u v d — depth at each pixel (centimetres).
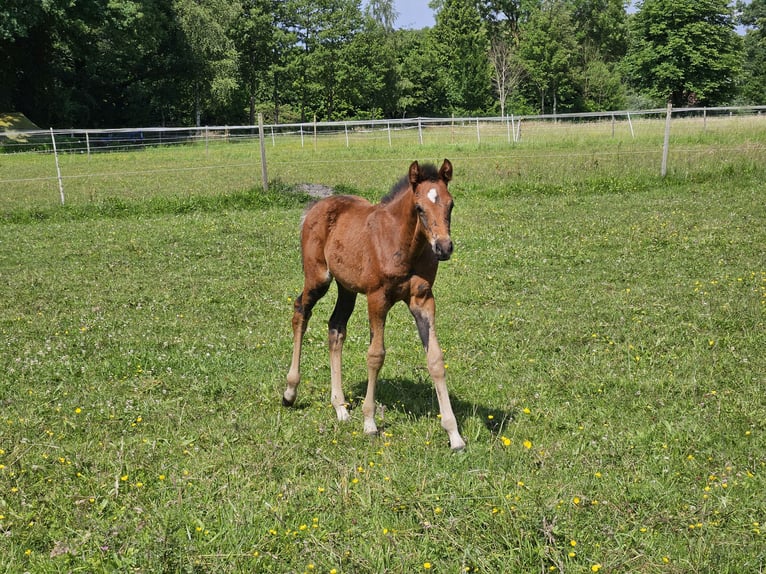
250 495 441
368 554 375
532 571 357
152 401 609
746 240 1110
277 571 370
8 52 4591
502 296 907
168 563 375
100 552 385
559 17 6650
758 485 432
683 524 393
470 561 368
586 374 636
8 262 1177
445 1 7300
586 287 933
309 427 554
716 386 595
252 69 6938
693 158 1870
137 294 970
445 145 2864
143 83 5869
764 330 725
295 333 604
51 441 532
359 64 6950
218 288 995
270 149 3238
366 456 493
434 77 7238
